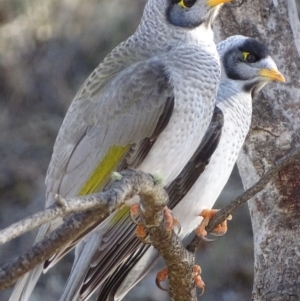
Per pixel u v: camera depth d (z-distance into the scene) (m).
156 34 9.95
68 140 9.79
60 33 20.41
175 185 10.08
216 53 9.86
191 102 9.54
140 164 9.57
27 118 20.22
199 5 9.82
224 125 10.13
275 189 9.34
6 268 5.86
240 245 17.73
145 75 9.63
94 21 20.27
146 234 8.76
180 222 10.29
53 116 20.30
